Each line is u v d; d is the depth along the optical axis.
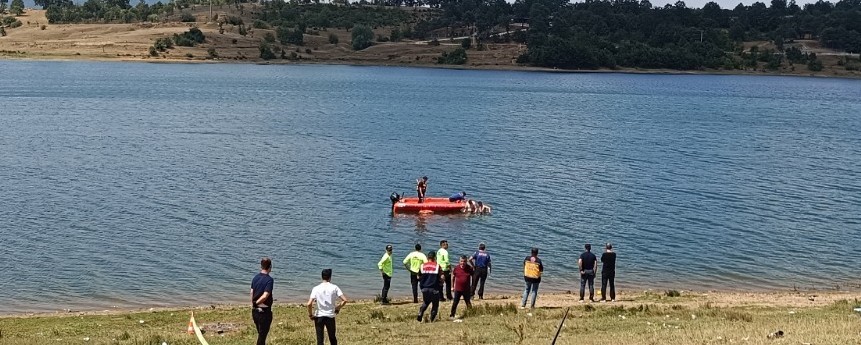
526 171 84.56
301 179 76.00
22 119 121.25
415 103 175.50
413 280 36.38
